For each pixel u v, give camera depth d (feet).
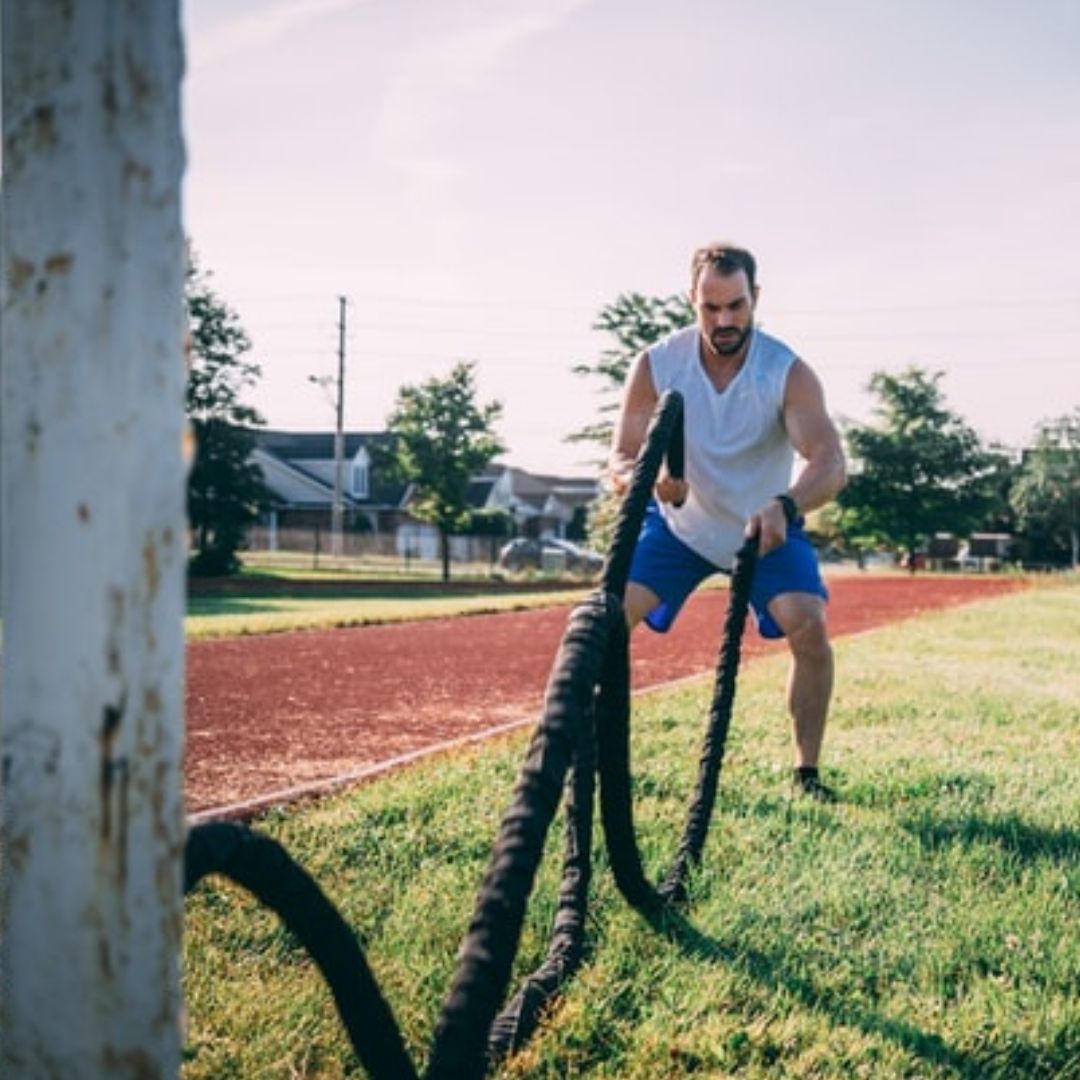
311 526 204.03
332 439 216.74
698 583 13.61
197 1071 6.66
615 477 12.47
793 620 12.80
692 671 29.55
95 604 2.70
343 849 10.72
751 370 12.69
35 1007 2.81
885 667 26.81
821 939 8.69
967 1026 7.29
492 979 5.11
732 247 12.40
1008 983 7.93
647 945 8.54
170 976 2.85
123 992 2.78
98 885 2.74
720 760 10.87
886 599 80.33
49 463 2.72
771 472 13.07
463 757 15.16
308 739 18.69
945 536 223.51
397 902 9.29
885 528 192.34
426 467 123.54
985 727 18.03
